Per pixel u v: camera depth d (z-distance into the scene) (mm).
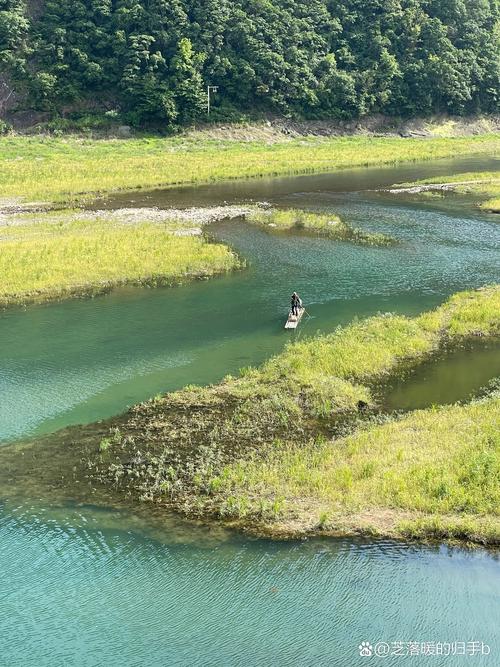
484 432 23000
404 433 23438
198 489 20875
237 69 119625
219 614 15992
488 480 20094
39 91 109625
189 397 27078
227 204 65312
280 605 16156
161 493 20750
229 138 114875
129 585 16891
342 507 19406
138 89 112250
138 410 26219
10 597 16547
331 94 126438
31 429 24828
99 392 27703
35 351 31625
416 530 18172
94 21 118250
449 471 20703
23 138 103938
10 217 57719
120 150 100750
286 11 129750
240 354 31297
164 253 46250
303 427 24844
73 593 16656
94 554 18000
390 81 130750
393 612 15922
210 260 45219
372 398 27078
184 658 14852
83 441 23984
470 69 136625
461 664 14414
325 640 15227
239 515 19406
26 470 22172
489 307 35688
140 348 31953
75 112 112000
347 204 65625
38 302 38344
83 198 67688
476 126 138250
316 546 17969
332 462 21781
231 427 24766
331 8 137875
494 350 31516
